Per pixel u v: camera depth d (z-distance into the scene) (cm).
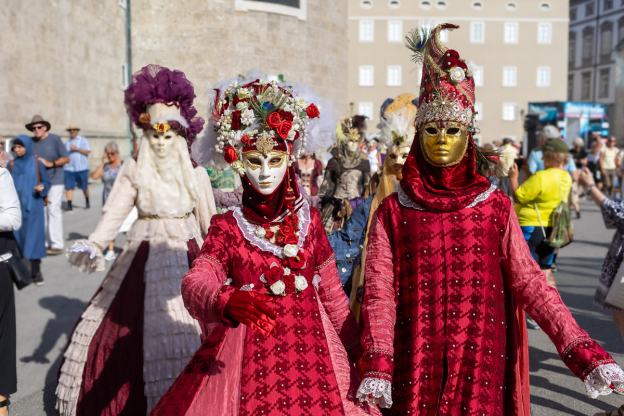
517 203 510
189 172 338
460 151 220
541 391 388
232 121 220
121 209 333
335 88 1920
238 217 224
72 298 636
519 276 215
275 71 1712
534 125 2408
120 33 2244
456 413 210
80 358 319
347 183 512
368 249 227
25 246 673
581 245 943
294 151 233
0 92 1338
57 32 1675
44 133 867
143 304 317
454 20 4122
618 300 337
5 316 340
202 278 198
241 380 207
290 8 1723
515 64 4184
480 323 210
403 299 219
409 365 215
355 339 233
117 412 302
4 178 345
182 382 213
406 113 337
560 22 4159
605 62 5588
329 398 207
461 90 220
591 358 192
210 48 1633
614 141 1484
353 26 4050
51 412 367
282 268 217
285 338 212
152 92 325
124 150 2248
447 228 214
